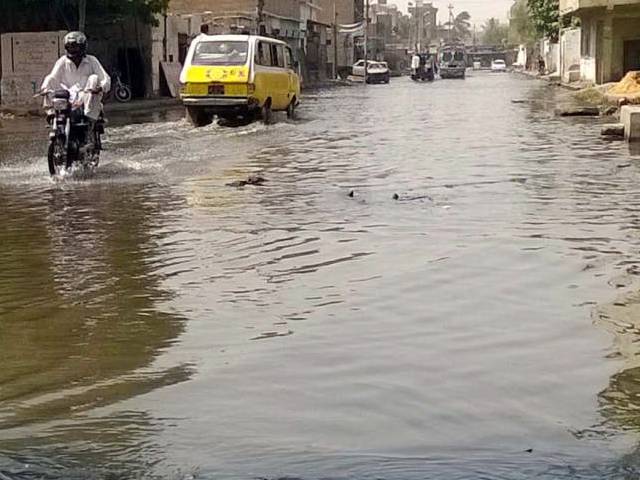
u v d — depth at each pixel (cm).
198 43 2180
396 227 877
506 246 784
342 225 889
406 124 2252
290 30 6744
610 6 3975
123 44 3859
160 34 4066
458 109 2920
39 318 594
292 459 379
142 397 455
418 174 1267
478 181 1188
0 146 1795
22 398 459
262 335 550
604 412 427
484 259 737
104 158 1504
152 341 543
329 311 598
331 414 429
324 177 1249
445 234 841
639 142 1705
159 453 390
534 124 2208
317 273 699
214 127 2153
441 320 575
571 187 1125
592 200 1023
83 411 440
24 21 3494
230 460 381
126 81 3884
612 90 3312
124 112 3073
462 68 7888
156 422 424
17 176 1300
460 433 405
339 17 9862
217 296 638
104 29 3794
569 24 5434
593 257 739
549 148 1614
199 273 705
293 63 2503
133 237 847
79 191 1146
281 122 2342
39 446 400
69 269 725
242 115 2184
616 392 452
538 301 614
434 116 2567
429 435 403
